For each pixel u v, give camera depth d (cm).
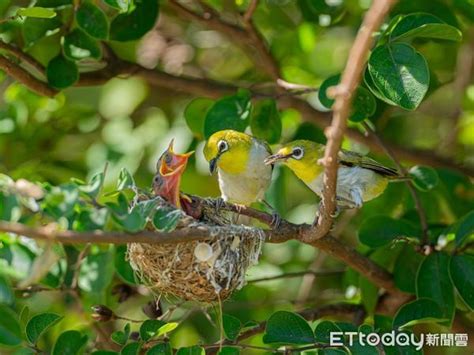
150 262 990
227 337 1000
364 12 1378
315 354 995
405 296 1223
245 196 1227
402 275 1175
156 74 1342
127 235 780
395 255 1252
